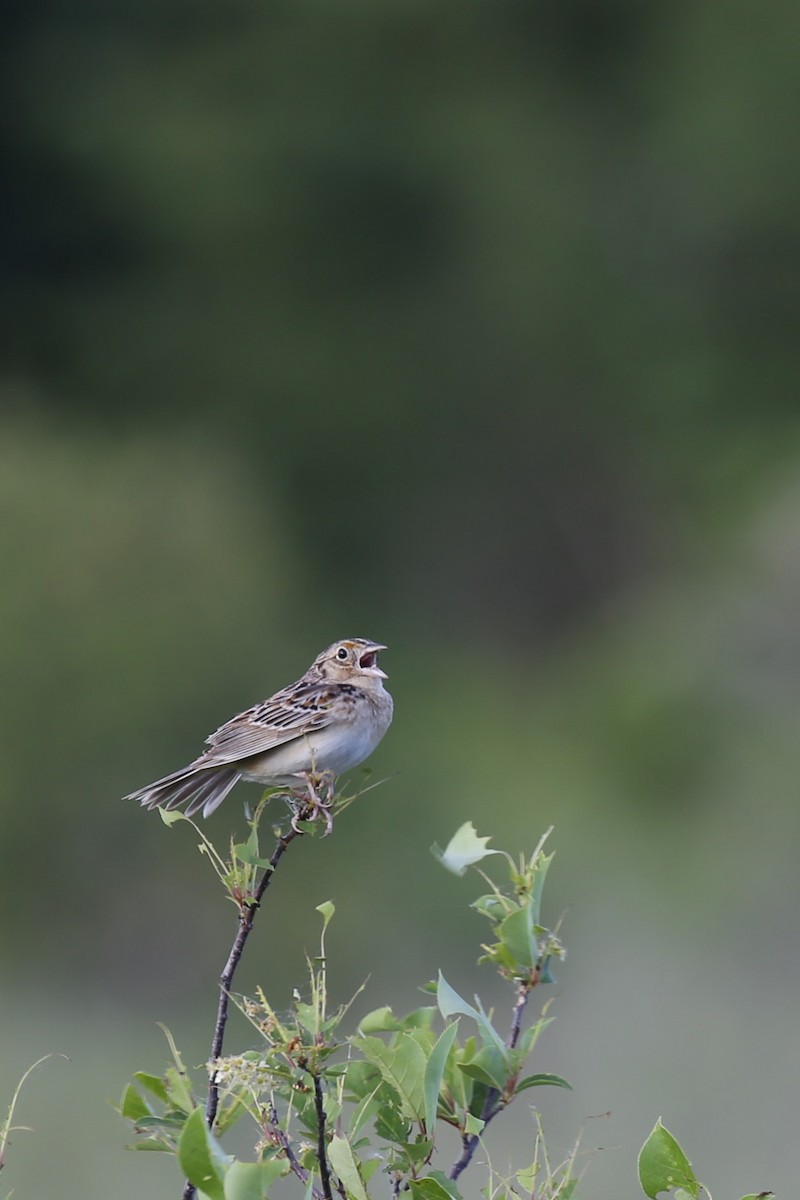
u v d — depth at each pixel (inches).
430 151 1375.5
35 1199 373.1
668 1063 457.7
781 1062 454.6
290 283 1395.2
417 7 1405.0
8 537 670.5
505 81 1438.2
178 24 1460.4
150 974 600.7
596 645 1178.0
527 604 1320.1
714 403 1339.8
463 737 970.1
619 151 1413.6
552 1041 488.7
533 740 974.4
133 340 1363.2
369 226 1393.9
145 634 677.3
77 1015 558.9
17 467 721.6
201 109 1395.2
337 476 1336.1
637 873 704.4
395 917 650.8
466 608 1311.5
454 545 1332.4
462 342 1366.9
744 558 1041.5
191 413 1332.4
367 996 609.0
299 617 1007.6
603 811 829.2
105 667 656.4
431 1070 147.6
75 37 1456.7
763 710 941.2
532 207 1380.4
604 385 1355.8
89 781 626.8
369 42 1409.9
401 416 1347.2
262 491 1166.3
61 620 659.4
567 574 1328.7
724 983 544.4
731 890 663.1
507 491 1344.7
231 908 620.7
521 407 1353.3
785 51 1373.0
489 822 783.7
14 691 630.5
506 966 161.5
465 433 1353.3
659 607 1136.2
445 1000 152.6
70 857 613.9
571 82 1460.4
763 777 838.5
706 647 991.6
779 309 1360.7
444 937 644.1
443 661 1192.8
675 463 1311.5
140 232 1417.3
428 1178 144.1
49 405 1256.2
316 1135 146.2
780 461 1231.5
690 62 1421.0
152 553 706.8
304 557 1240.8
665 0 1451.8
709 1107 428.1
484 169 1385.3
